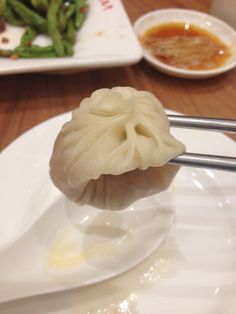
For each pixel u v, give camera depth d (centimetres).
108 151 10
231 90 19
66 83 19
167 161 10
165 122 10
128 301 11
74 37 20
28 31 20
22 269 11
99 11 21
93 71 19
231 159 10
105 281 11
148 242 12
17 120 17
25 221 12
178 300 11
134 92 11
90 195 11
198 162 10
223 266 12
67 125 11
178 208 13
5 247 11
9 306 10
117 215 13
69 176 10
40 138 14
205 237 12
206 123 10
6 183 13
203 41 21
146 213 13
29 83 18
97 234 12
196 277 12
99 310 11
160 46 21
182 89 19
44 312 11
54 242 12
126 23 20
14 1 20
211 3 25
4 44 20
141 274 12
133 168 9
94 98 11
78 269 11
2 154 13
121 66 18
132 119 10
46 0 21
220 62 20
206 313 11
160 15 22
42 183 13
